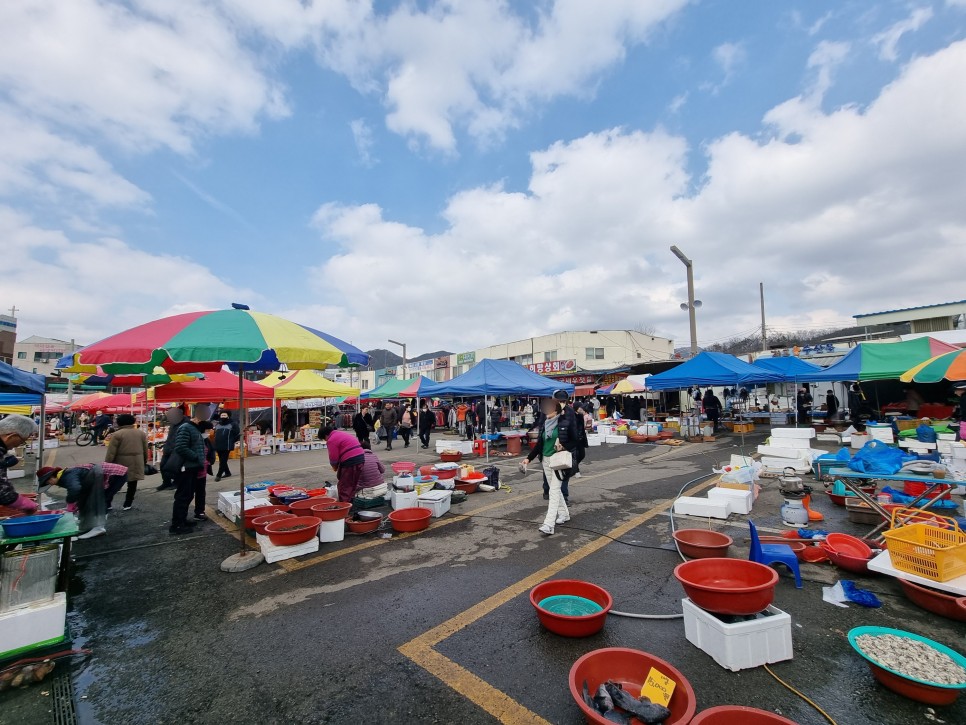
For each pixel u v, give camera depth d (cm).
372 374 6519
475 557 475
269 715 246
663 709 222
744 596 278
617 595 376
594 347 3831
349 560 475
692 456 1160
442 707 248
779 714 232
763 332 3144
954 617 316
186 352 364
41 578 322
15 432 366
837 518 567
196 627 345
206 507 766
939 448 715
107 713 251
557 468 553
